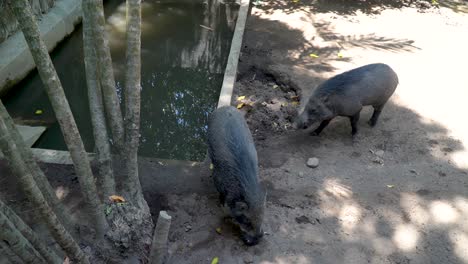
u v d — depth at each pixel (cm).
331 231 378
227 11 827
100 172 343
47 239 345
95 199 314
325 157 461
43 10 679
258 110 538
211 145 385
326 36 694
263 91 577
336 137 494
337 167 448
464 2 856
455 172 443
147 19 782
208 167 444
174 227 378
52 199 315
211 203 404
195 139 519
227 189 357
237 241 367
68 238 263
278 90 580
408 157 462
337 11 784
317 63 619
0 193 400
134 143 332
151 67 655
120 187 397
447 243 369
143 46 704
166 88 612
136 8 279
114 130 331
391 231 379
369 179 434
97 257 335
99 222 329
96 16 277
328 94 444
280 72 596
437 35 708
